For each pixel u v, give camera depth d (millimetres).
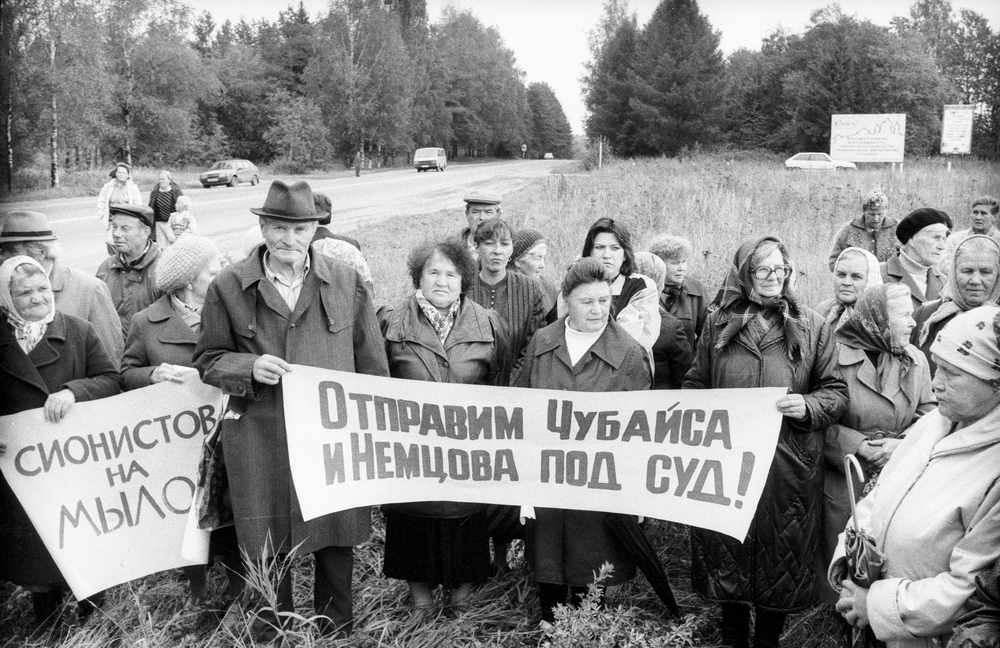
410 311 4387
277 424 3955
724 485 3936
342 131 69500
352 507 4020
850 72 47844
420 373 4258
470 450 4207
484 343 4387
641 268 5375
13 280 4141
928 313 4805
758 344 3959
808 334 3934
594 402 4117
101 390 4289
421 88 79250
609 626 3830
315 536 3973
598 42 71438
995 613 2330
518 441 4191
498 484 4195
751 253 3926
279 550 3955
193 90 51000
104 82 37750
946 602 2529
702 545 4035
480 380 4387
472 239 5961
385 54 69562
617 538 4125
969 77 43750
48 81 33688
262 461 3943
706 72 62562
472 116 93688
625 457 4102
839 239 7762
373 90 69625
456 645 3984
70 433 4203
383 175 54812
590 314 4168
